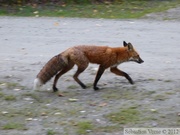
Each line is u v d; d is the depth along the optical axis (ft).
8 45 64.85
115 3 96.84
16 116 39.29
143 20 81.66
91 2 96.94
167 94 42.91
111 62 44.24
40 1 95.86
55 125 37.35
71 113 39.52
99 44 64.49
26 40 67.51
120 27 75.56
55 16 85.20
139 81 47.42
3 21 80.23
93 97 43.11
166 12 88.17
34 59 57.52
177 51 61.67
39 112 39.99
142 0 99.55
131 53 44.98
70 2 95.86
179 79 48.03
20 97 43.47
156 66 54.03
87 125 36.78
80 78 48.75
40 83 42.91
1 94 43.96
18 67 53.67
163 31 73.20
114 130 36.19
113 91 44.45
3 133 36.06
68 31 72.59
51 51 61.46
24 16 85.35
